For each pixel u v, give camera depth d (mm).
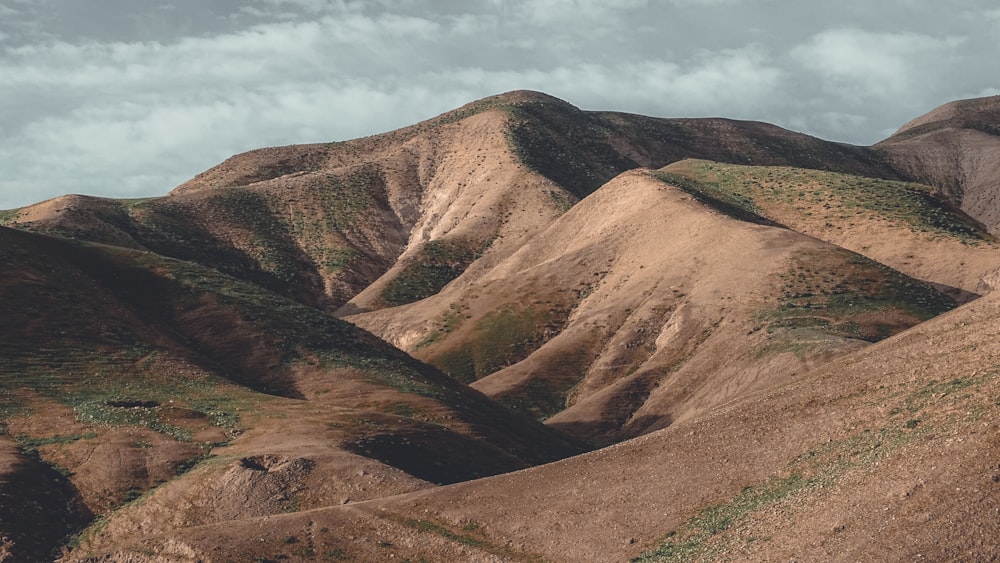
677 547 45375
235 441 71188
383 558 51500
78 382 78438
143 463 67625
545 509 52312
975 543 36469
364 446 69875
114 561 53688
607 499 51469
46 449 68562
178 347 88812
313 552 52438
